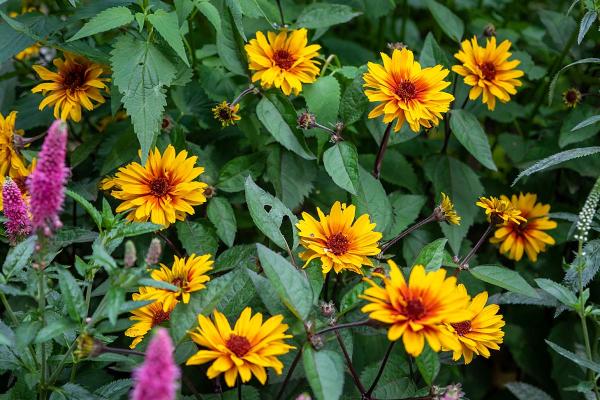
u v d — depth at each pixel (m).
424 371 1.04
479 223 1.35
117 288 0.97
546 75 1.39
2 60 1.17
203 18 1.39
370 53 1.41
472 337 1.06
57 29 1.19
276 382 1.09
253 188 1.10
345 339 1.08
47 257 1.04
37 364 1.03
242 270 1.08
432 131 1.32
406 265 1.24
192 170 1.12
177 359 1.04
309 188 1.23
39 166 0.94
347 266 1.08
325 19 1.28
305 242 1.08
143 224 1.04
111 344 1.16
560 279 1.29
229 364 0.98
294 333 1.01
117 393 1.04
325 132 1.22
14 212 1.02
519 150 1.36
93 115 1.29
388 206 1.19
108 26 1.12
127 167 1.12
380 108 1.14
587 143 1.32
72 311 0.98
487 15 1.50
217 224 1.19
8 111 1.29
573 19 1.38
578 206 1.34
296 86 1.20
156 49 1.15
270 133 1.26
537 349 1.30
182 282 1.06
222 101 1.26
